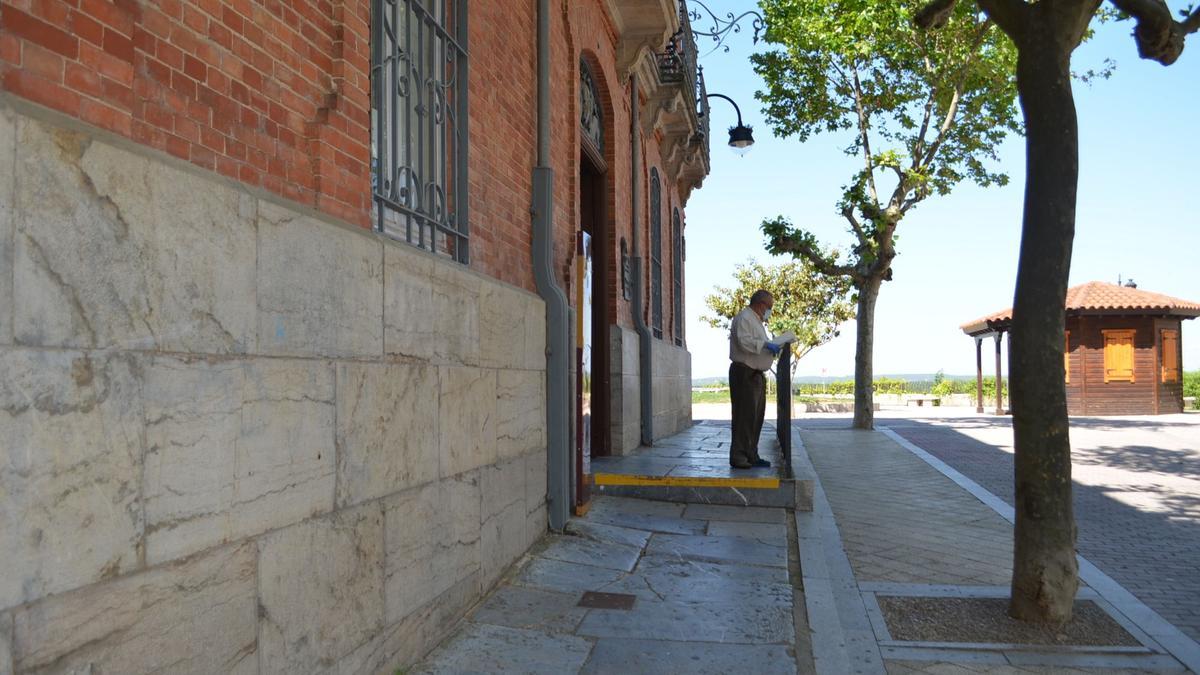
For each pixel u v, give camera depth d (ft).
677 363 49.32
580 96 30.86
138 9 8.33
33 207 6.52
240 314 8.98
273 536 9.53
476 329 16.24
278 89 10.61
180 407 8.07
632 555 20.59
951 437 62.08
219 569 8.61
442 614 14.39
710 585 18.39
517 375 19.03
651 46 35.55
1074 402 102.73
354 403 11.37
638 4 33.04
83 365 6.96
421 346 13.61
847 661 14.74
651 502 27.14
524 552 19.45
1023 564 16.99
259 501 9.28
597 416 33.63
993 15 17.57
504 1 20.62
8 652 6.28
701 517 25.49
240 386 8.96
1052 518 16.75
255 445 9.22
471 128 18.06
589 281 27.53
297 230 10.08
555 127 24.98
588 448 25.96
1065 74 16.84
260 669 9.29
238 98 9.82
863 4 58.29
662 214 49.70
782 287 126.72
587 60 31.55
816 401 112.27
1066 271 16.79
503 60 20.45
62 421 6.75
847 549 23.52
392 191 14.33
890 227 64.39
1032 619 16.78
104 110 7.72
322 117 11.57
